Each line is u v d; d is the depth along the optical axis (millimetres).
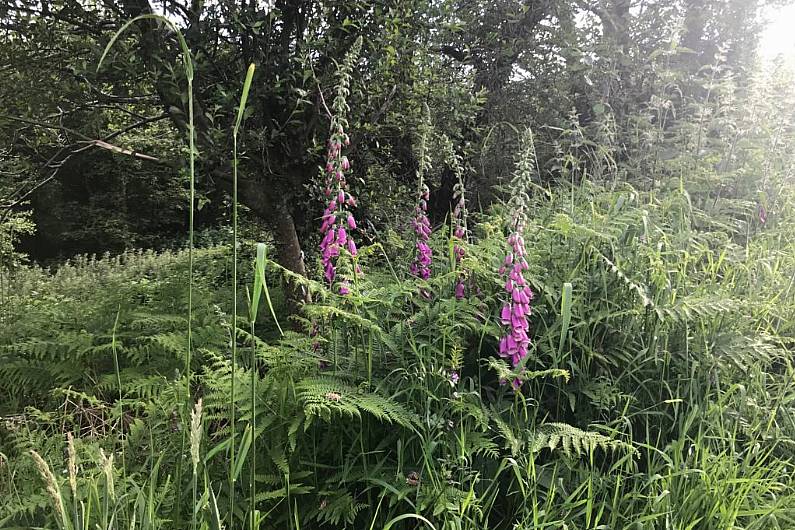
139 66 3443
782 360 3189
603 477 2312
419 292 2904
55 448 2383
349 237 2693
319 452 2432
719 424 2506
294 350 2666
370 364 2420
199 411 1447
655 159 5172
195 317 3832
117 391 3125
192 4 3486
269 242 5141
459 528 1953
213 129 3584
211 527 1667
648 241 3178
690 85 6855
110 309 4137
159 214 14742
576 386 2668
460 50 6430
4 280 6742
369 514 2232
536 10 6504
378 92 4359
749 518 2201
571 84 6375
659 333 2756
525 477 2312
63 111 4422
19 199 5211
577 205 4016
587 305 2852
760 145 5219
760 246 3822
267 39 3584
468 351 2859
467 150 5465
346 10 3865
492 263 3035
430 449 2127
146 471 2281
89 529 1824
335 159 2676
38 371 3305
